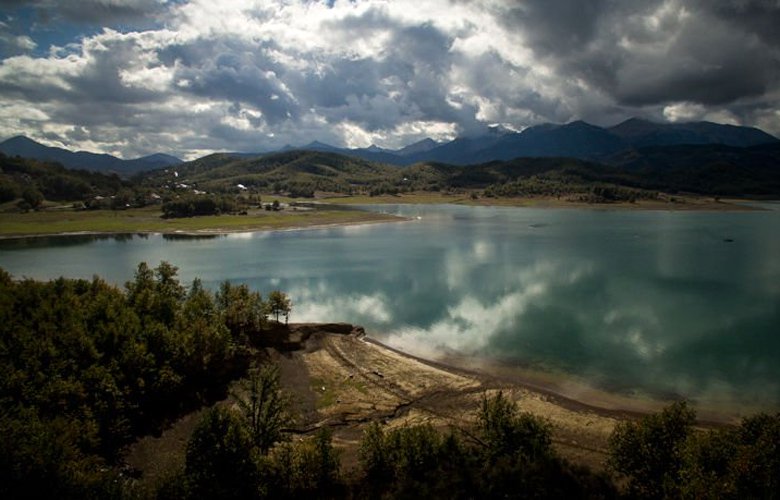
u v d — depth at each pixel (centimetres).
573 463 3538
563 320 8019
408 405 5134
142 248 16138
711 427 4697
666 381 5734
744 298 9375
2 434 3241
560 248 15362
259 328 6850
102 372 4491
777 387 5594
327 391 5459
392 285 10531
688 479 2939
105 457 4044
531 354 6575
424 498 3216
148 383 4941
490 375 5881
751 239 17438
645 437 3372
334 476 3656
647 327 7662
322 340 6944
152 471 4038
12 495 3036
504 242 16762
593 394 5375
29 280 6638
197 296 7000
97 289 6931
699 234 18950
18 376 4203
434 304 9019
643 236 18312
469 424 4641
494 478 3231
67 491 3145
